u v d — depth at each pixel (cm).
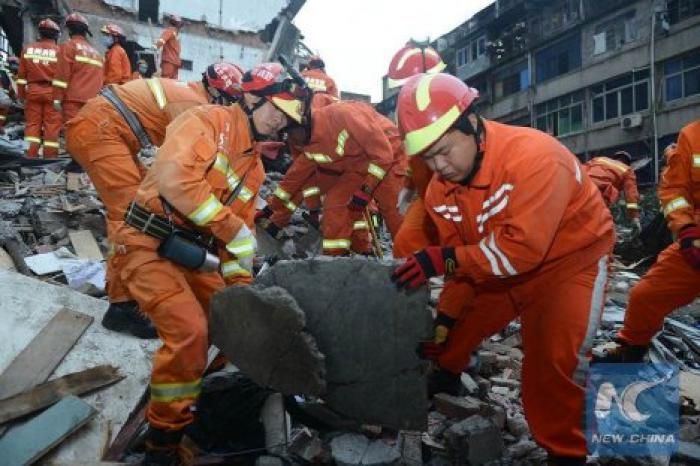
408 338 204
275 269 209
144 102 333
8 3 1324
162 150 207
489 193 191
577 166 202
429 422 257
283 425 228
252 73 231
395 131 470
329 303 206
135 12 1306
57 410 222
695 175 284
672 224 291
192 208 202
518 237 176
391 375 210
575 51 2194
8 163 651
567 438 202
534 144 186
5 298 285
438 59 389
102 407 243
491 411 255
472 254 186
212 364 279
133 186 326
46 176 638
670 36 1814
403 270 194
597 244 205
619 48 1994
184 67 1356
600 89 2095
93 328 285
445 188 207
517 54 2469
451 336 262
